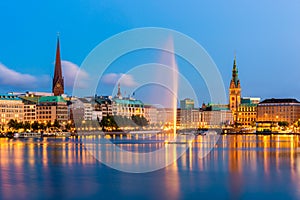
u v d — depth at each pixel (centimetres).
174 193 7069
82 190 7306
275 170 9650
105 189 7388
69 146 18712
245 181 8162
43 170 9744
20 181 8212
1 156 13250
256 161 11506
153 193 7056
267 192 7138
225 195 6925
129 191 7219
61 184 7875
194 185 7750
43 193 7069
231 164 10819
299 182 8050
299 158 12331
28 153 14462
